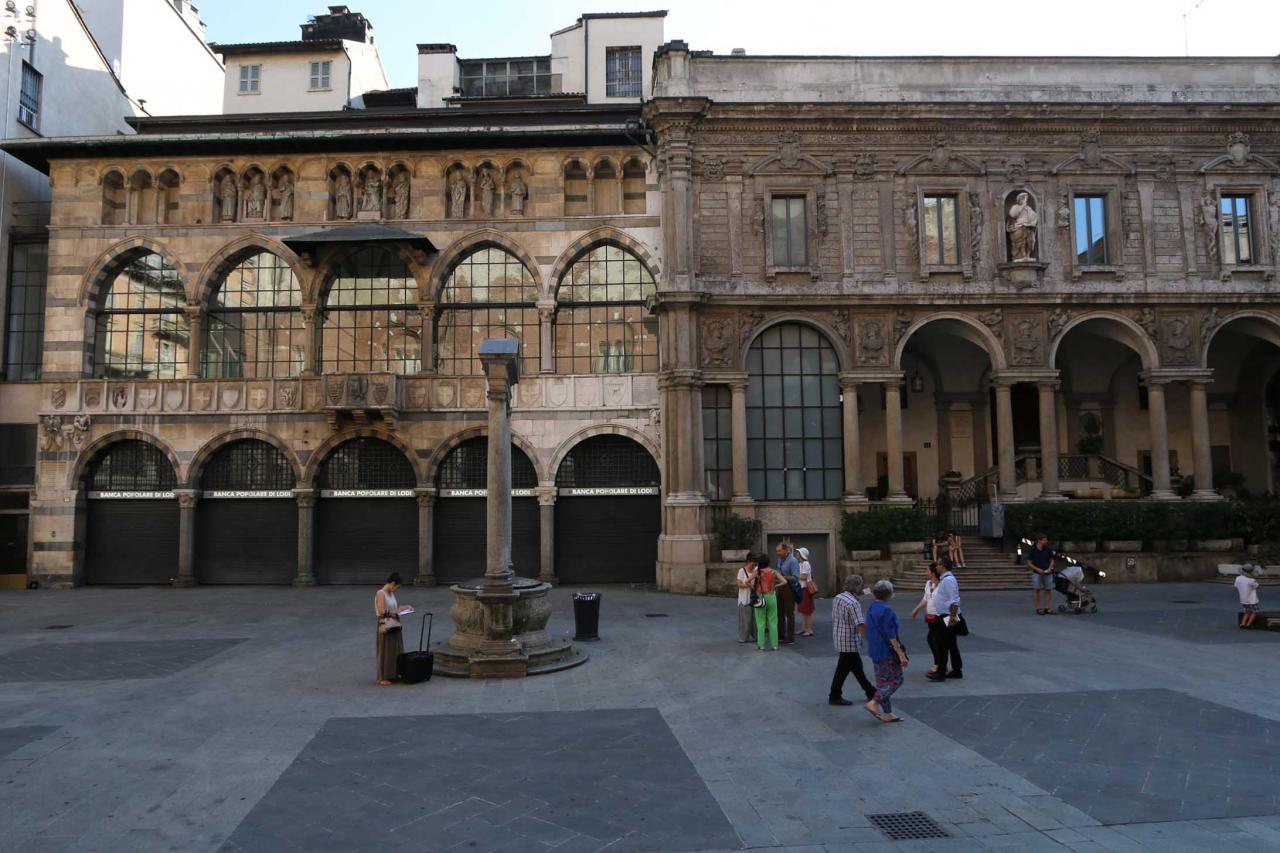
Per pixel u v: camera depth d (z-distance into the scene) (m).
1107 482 31.92
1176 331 29.02
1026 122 29.20
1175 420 33.88
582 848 7.20
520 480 29.19
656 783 8.84
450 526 28.94
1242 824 7.58
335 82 39.41
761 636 16.50
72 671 14.83
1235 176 29.58
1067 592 20.92
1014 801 8.21
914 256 28.92
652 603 24.03
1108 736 10.34
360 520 29.03
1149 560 27.50
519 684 13.54
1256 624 18.34
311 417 28.81
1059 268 29.16
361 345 29.81
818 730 10.77
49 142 28.66
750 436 28.89
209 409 28.78
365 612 22.23
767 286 28.67
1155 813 7.87
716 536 27.14
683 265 28.11
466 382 28.89
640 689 13.16
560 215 29.48
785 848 7.20
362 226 28.77
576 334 29.77
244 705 12.30
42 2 31.69
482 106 34.72
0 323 29.83
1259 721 10.98
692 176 28.94
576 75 38.16
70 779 9.12
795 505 28.11
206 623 20.34
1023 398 33.47
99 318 29.83
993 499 28.86
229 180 29.89
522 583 15.06
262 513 29.11
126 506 29.11
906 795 8.43
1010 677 13.62
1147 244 29.12
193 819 7.96
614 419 28.81
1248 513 27.98
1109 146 29.45
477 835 7.50
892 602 23.61
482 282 29.95
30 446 29.33
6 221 30.25
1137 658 15.17
